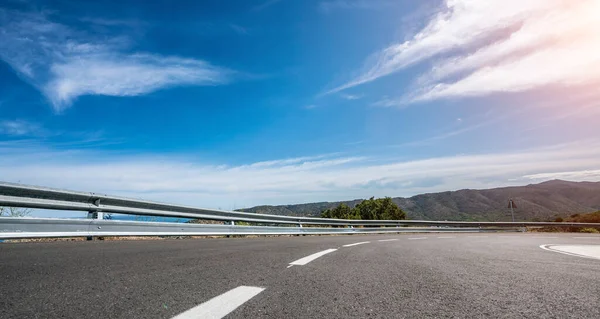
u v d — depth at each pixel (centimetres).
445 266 475
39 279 310
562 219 4881
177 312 215
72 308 219
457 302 258
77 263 409
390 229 2458
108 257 472
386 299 266
